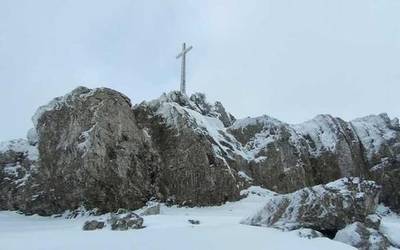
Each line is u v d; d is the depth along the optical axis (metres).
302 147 31.25
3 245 11.35
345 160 31.70
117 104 24.66
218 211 22.66
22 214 25.17
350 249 11.90
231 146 28.42
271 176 28.36
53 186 24.50
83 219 21.64
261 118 31.48
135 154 24.25
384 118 35.91
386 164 31.78
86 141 23.25
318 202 14.75
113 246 10.98
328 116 34.03
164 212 21.88
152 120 26.92
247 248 11.06
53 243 11.59
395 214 29.84
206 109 33.69
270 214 15.18
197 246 11.02
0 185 26.56
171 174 24.80
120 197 23.20
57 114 25.09
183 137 25.48
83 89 25.39
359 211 14.89
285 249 11.21
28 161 27.48
